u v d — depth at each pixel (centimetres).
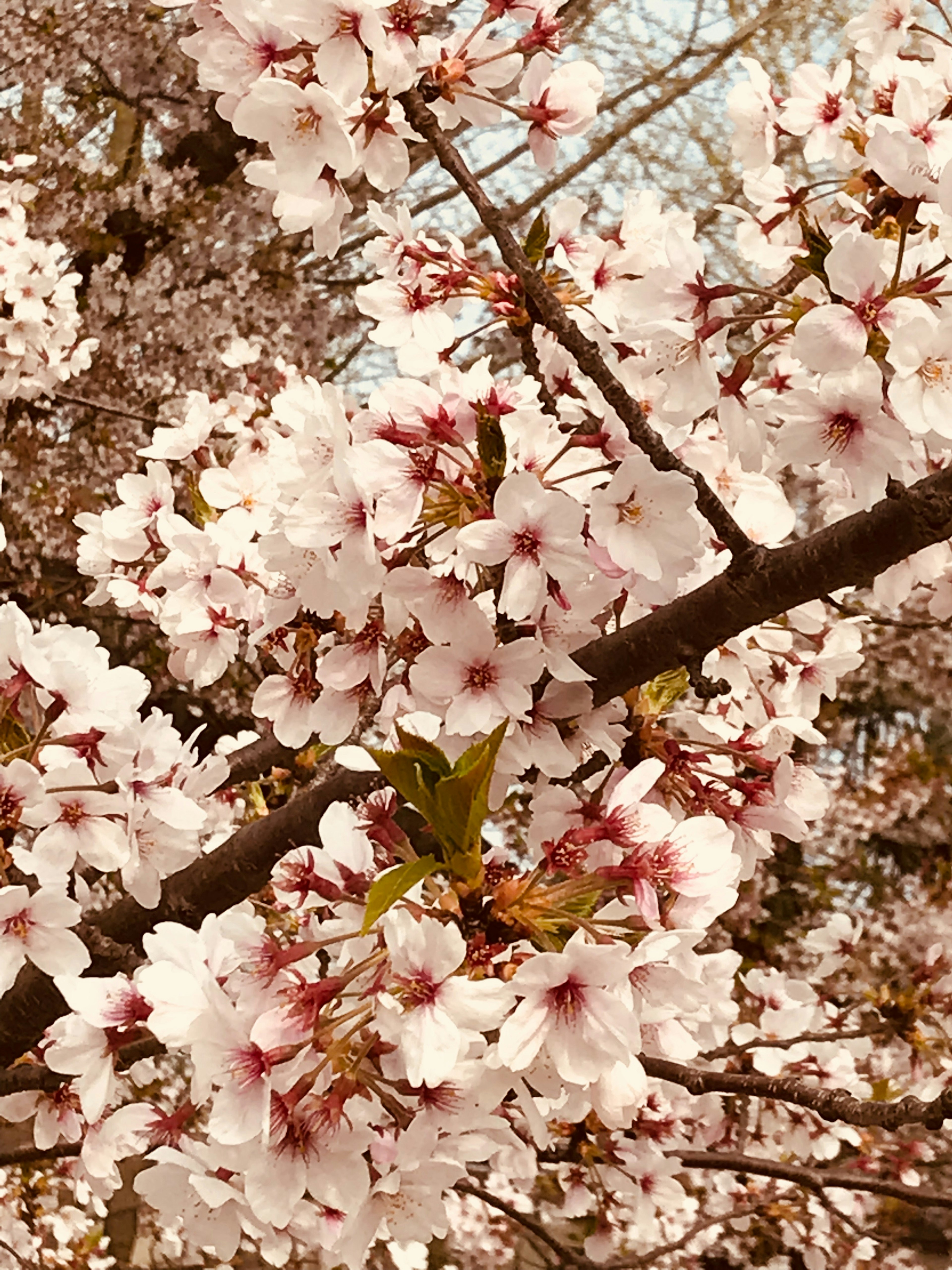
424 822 47
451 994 38
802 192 54
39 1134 52
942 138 46
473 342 118
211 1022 39
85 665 47
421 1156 38
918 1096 82
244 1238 98
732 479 54
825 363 42
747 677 54
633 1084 39
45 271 108
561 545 42
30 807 44
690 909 41
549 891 41
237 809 81
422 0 45
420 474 43
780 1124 78
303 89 44
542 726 45
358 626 44
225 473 63
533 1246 115
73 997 43
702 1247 108
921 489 44
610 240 53
